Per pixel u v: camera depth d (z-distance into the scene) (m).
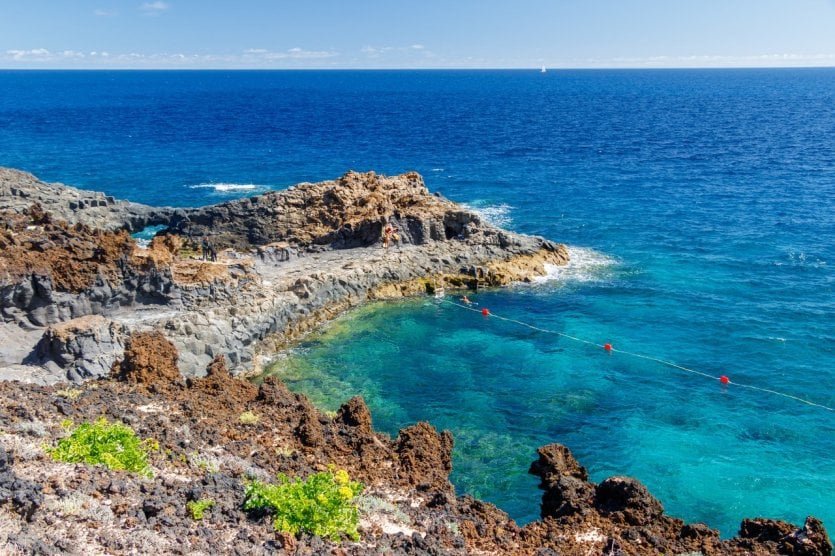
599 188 90.88
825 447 32.22
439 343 43.97
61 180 95.50
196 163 112.19
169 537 16.36
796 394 37.34
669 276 56.41
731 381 38.84
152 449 22.72
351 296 49.62
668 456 31.38
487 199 84.69
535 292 53.00
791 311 48.94
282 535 17.47
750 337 44.69
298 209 62.47
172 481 20.20
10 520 14.93
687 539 22.69
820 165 105.56
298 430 27.67
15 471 17.98
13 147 125.06
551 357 41.94
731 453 31.64
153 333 33.44
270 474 23.31
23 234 41.25
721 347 43.28
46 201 64.62
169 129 159.12
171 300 41.00
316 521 18.67
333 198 62.50
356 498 22.42
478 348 43.25
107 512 16.64
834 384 38.41
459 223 59.06
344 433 28.48
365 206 60.78
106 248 39.91
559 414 35.12
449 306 50.28
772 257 61.00
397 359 41.59
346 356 41.94
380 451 27.64
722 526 26.44
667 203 81.50
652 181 95.06
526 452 31.52
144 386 30.80
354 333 45.34
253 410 29.42
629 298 51.72
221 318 40.03
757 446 32.28
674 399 36.81
